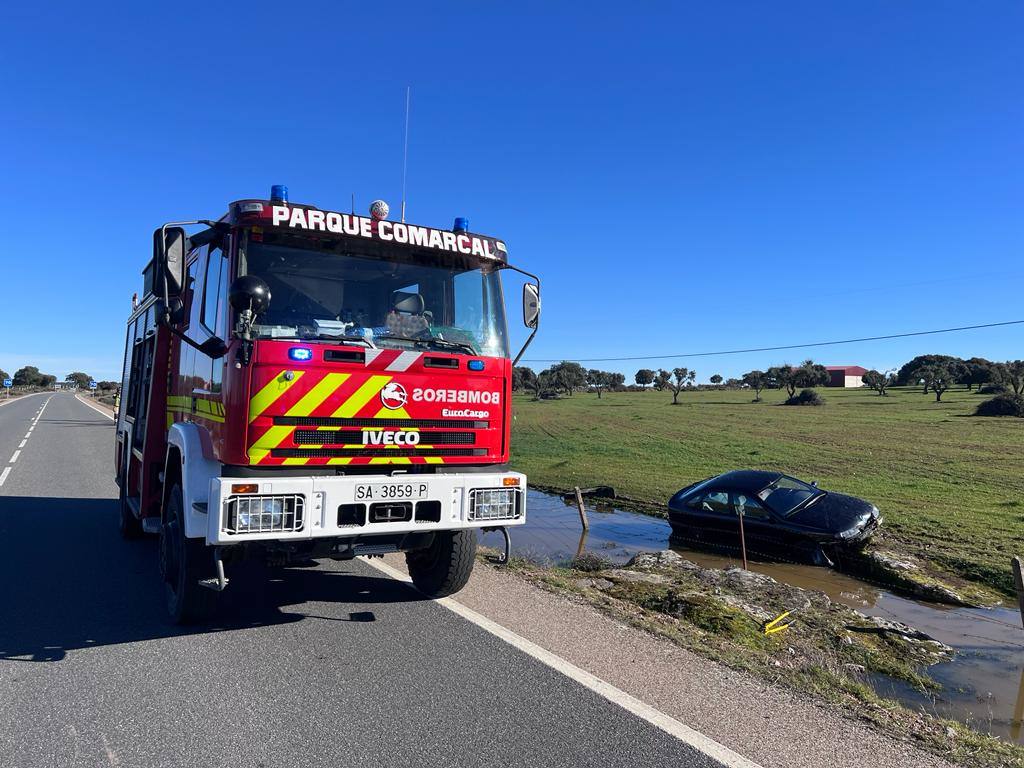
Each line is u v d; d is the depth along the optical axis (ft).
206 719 12.26
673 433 118.32
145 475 21.84
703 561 35.70
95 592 20.42
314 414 15.07
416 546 17.58
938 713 16.96
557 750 11.24
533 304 19.30
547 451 92.38
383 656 15.34
